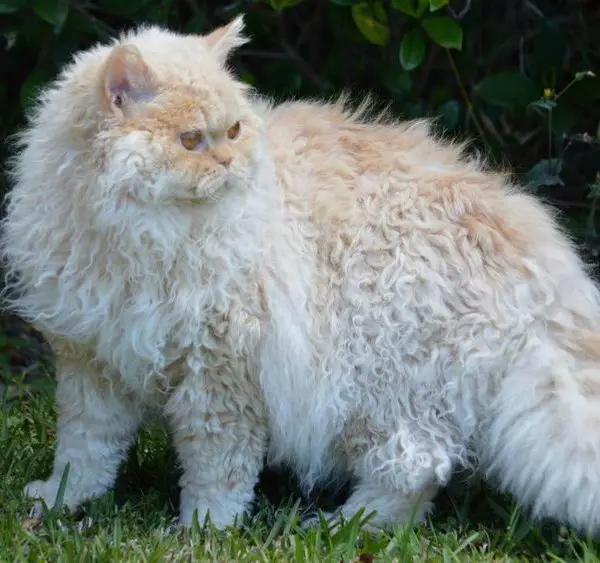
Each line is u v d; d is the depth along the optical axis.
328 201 4.70
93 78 4.24
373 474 4.74
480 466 4.79
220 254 4.32
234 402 4.56
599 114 7.34
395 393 4.63
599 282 6.53
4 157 7.17
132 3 6.62
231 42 4.64
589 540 4.49
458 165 5.12
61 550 4.21
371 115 6.26
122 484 5.15
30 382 6.50
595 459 4.39
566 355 4.62
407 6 6.38
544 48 7.00
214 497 4.66
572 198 7.45
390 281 4.58
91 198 4.16
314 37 7.52
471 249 4.66
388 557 4.30
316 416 4.71
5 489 4.92
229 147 4.21
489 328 4.59
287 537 4.52
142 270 4.26
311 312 4.62
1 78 7.27
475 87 6.93
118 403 4.73
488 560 4.38
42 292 4.48
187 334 4.39
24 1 6.31
